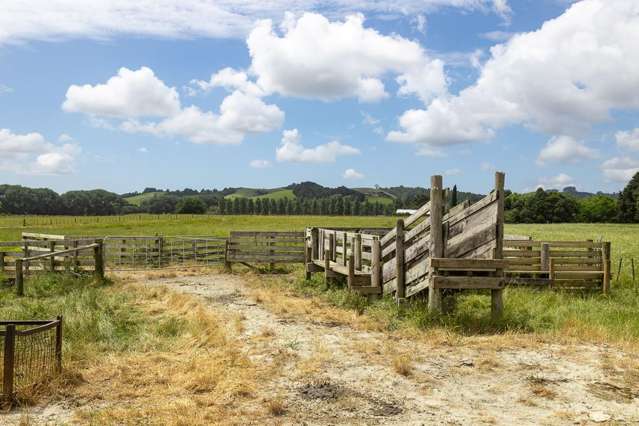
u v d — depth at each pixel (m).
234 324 9.84
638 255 26.44
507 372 7.06
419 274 10.68
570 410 5.73
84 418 5.47
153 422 5.33
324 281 15.41
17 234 42.97
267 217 98.75
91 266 17.64
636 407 5.83
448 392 6.33
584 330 9.19
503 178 9.80
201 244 24.09
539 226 78.62
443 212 10.69
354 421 5.44
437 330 9.16
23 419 5.32
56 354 6.68
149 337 8.80
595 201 107.94
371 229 21.34
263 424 5.34
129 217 90.44
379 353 7.96
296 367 7.29
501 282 9.89
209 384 6.51
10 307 11.82
